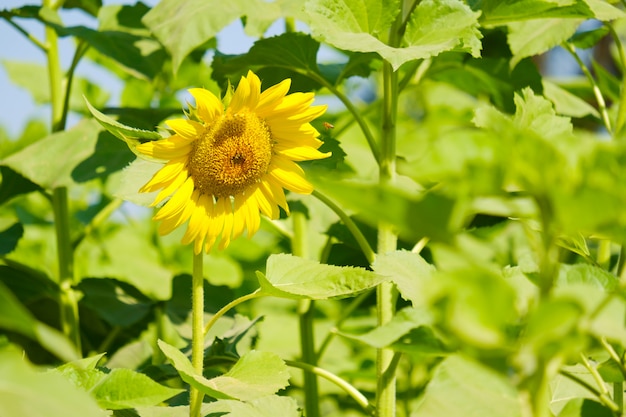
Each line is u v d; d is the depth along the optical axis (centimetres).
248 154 127
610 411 118
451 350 111
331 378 138
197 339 125
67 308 174
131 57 181
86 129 170
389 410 137
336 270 128
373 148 148
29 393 95
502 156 96
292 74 164
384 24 141
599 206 94
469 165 96
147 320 178
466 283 93
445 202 93
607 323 100
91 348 182
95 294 173
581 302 94
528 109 135
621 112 154
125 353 168
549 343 96
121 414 129
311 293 126
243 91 127
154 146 125
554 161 95
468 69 176
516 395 109
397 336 111
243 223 129
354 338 111
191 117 128
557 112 176
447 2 140
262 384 120
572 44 175
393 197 93
